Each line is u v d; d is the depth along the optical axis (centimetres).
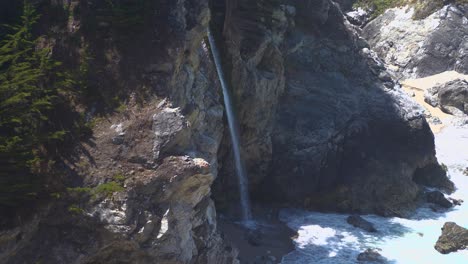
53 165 1742
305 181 3312
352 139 3512
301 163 3309
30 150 1684
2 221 1571
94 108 1883
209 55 2623
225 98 2905
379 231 3044
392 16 6850
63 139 1798
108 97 1898
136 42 1969
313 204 3309
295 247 2758
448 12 6431
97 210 1705
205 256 2038
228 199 3022
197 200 1897
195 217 1945
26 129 1736
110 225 1705
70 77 1884
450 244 2827
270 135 3256
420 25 6506
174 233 1814
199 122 2198
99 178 1752
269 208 3231
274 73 3250
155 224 1764
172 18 2017
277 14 3228
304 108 3475
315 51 3669
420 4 6675
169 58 1964
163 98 1908
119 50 1952
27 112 1708
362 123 3566
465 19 6456
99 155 1797
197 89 2234
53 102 1836
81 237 1705
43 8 1984
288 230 2959
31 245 1647
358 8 7244
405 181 3519
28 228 1622
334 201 3312
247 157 3161
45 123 1805
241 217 3025
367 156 3512
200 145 2084
